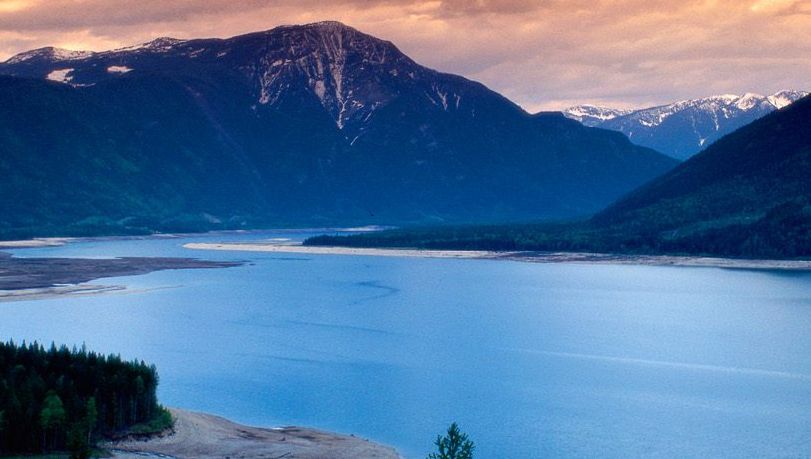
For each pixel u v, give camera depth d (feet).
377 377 593.83
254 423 497.05
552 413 513.45
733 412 515.50
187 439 455.22
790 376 597.52
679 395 551.18
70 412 443.73
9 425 430.61
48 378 465.06
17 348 514.27
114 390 460.96
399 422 497.46
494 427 488.44
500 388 567.59
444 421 498.69
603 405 530.27
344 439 462.60
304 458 431.43
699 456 442.50
